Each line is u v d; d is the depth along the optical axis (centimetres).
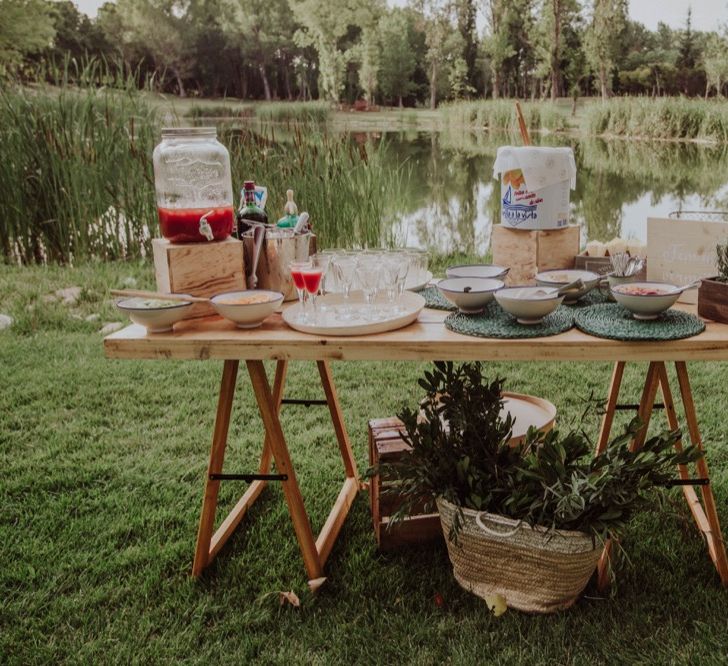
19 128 602
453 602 185
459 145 1448
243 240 194
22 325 438
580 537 165
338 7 2455
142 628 178
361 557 206
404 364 379
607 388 333
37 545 214
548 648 166
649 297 165
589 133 1532
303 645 172
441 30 2406
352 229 599
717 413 300
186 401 329
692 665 161
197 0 2544
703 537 205
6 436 291
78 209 604
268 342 163
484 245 687
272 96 2662
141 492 246
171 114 719
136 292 168
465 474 177
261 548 211
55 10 2269
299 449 279
